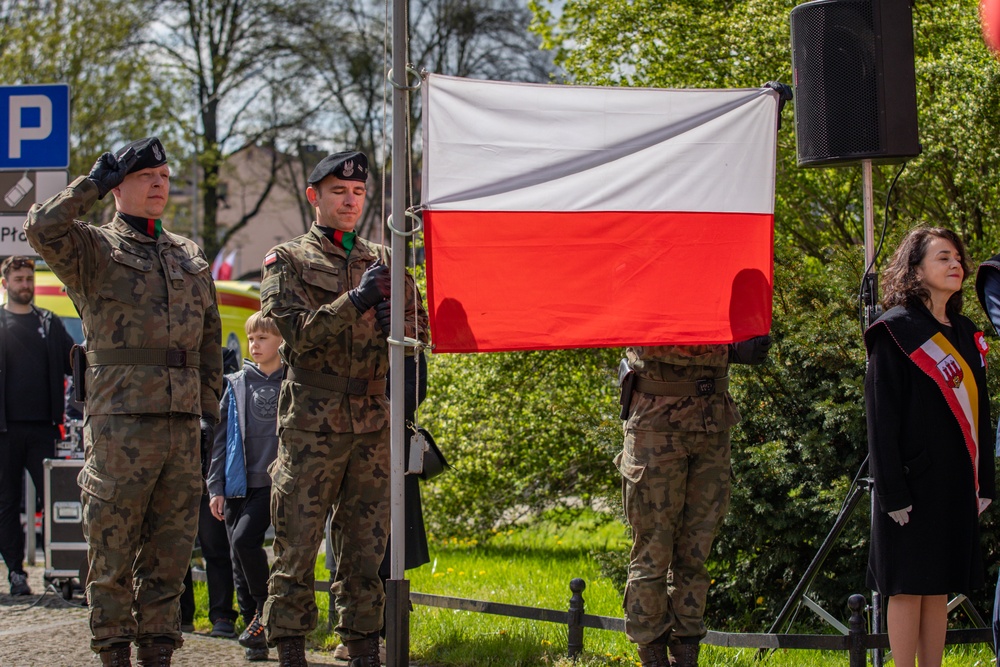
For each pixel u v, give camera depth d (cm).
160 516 546
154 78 3061
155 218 561
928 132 863
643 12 1064
